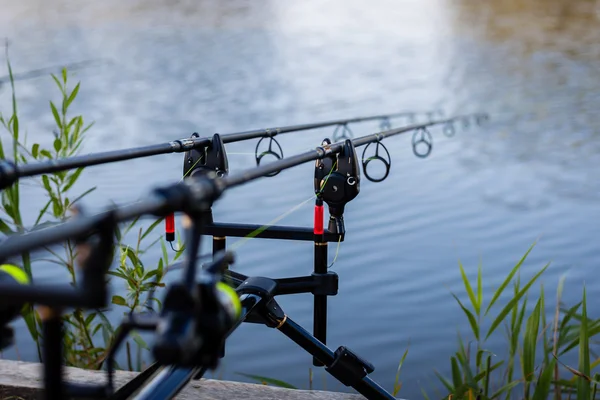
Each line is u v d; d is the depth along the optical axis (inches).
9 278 47.6
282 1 1510.8
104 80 670.5
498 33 1053.2
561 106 567.8
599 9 1306.6
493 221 308.5
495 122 513.7
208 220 103.0
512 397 146.9
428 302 232.1
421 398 180.9
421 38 1008.2
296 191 340.2
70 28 1108.5
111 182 335.0
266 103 566.6
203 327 46.6
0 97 573.0
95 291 36.3
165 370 61.7
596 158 414.3
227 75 705.6
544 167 397.1
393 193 345.7
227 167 103.1
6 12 1322.6
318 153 89.2
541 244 283.1
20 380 106.5
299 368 193.9
